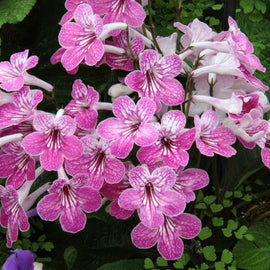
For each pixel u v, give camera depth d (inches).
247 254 16.9
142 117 14.4
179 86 14.8
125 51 15.8
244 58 15.3
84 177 14.9
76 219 15.2
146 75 14.9
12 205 15.7
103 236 18.9
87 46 14.9
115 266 17.0
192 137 14.4
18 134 15.3
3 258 18.7
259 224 17.6
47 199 15.1
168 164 14.2
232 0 17.5
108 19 15.1
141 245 15.3
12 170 15.7
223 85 16.2
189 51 16.2
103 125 14.6
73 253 18.4
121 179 15.0
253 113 15.2
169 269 16.8
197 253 17.7
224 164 19.3
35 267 15.5
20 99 15.5
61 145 14.8
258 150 19.1
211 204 18.0
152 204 14.6
